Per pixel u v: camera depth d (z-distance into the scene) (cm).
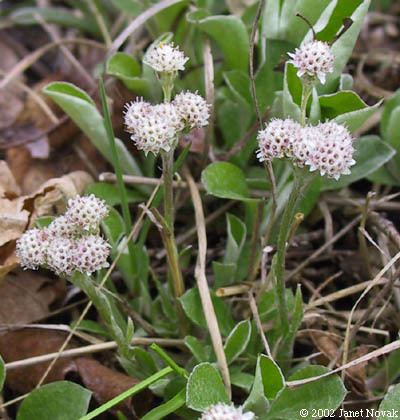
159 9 17
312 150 12
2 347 15
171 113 12
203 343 15
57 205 17
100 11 22
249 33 18
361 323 14
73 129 19
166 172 13
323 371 13
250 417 11
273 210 15
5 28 25
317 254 16
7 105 22
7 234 16
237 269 16
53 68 24
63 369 14
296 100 15
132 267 16
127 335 13
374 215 17
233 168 16
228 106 18
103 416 14
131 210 18
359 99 15
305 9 16
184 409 13
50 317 16
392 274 15
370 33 24
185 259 17
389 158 16
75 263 12
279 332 14
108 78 18
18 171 19
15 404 15
